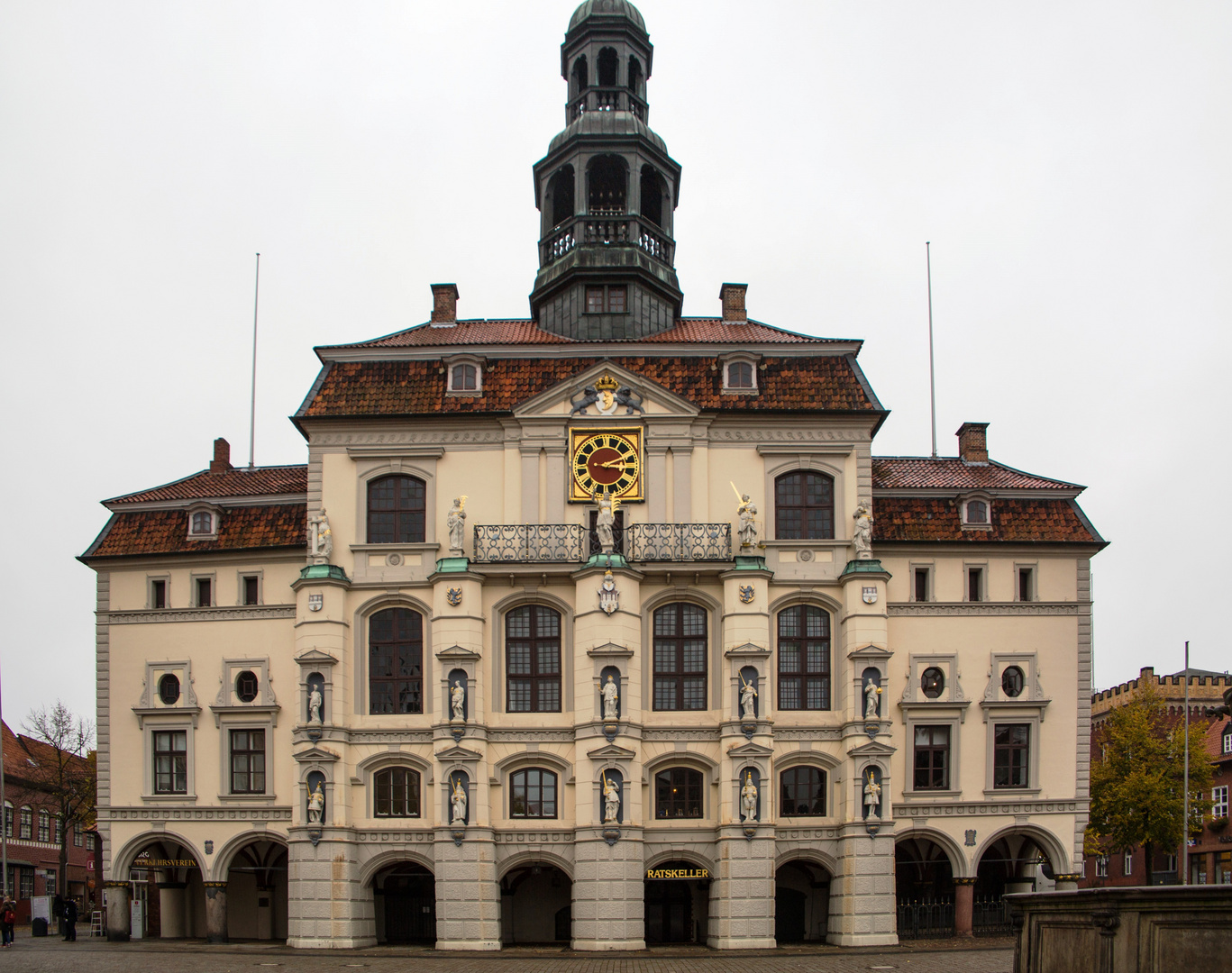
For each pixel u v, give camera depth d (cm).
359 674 4097
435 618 4034
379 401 4284
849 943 3816
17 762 7300
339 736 4003
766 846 3847
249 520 4438
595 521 4188
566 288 4759
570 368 4362
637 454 4225
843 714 4044
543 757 3984
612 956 3581
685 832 3922
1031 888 4325
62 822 6831
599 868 3791
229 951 3734
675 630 4109
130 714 4341
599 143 4819
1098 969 1672
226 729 4262
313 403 4294
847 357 4400
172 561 4441
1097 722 7881
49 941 4428
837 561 4169
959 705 4241
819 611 4166
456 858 3844
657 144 4912
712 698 4038
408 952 3684
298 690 4050
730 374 4334
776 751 4028
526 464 4219
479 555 4103
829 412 4244
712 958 3503
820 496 4256
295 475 4759
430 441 4266
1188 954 1540
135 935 4441
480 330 4803
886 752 3931
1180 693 7431
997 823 4181
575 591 4059
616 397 4250
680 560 4062
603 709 3894
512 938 4156
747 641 3984
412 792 4019
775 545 4156
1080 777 4253
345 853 3909
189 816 4219
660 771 4000
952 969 3114
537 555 4103
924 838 4178
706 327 4819
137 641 4394
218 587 4397
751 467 4244
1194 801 6128
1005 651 4319
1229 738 6962
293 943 3862
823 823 3988
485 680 4034
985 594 4362
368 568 4166
